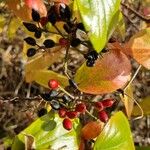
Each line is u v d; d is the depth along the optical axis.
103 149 0.50
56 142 0.53
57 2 0.53
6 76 1.20
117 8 0.42
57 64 0.88
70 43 0.53
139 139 1.24
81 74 0.51
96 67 0.51
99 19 0.41
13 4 0.53
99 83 0.51
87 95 0.58
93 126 0.54
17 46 1.20
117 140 0.50
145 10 0.63
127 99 0.56
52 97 0.53
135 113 0.61
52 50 0.60
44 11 0.53
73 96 0.53
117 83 0.51
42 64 0.61
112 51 0.51
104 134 0.50
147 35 0.51
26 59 0.69
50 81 0.53
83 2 0.41
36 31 0.55
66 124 0.52
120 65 0.51
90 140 0.54
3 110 1.01
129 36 1.03
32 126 0.52
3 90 1.19
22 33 1.18
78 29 0.52
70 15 0.52
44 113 0.57
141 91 1.20
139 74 1.17
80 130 0.54
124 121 0.50
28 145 0.50
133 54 0.51
